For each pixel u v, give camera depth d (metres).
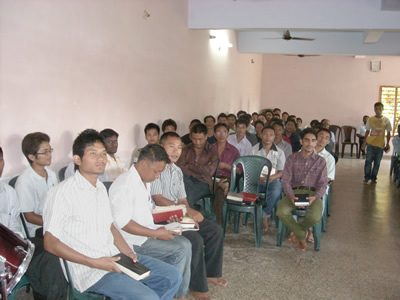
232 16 5.29
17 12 2.32
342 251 3.38
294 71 12.11
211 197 3.64
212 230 2.60
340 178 7.43
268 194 3.81
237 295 2.52
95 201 1.72
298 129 7.33
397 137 6.76
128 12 3.59
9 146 2.34
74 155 1.69
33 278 1.98
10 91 2.31
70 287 1.75
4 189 2.06
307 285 2.70
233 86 8.52
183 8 5.12
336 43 7.87
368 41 7.41
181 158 3.62
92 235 1.71
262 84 12.41
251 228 3.95
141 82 3.97
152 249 2.18
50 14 2.58
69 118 2.85
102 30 3.19
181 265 2.18
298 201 3.23
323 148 3.98
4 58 2.25
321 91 11.95
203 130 3.57
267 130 3.99
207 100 6.57
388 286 2.72
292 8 5.18
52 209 1.60
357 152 11.23
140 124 4.02
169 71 4.74
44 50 2.55
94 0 3.05
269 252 3.30
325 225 3.95
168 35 4.63
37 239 2.14
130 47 3.68
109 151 2.98
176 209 2.37
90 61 3.05
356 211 4.84
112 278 1.71
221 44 7.20
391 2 4.82
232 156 4.22
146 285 1.89
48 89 2.62
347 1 5.07
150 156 2.05
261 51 8.55
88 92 3.06
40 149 2.22
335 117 11.91
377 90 11.50
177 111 5.12
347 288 2.68
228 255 3.21
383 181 7.15
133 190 2.06
